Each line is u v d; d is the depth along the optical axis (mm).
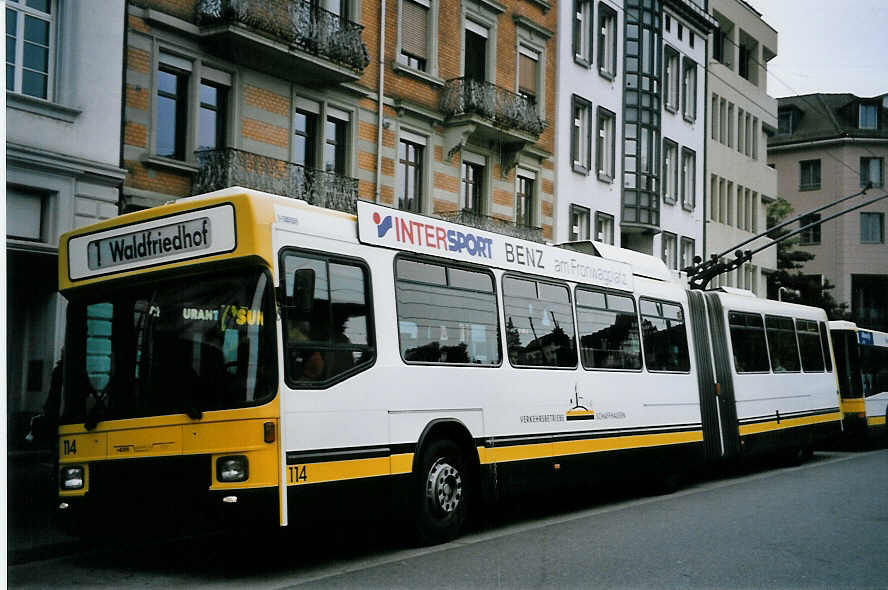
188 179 17891
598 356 13195
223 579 8094
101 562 8969
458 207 25219
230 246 8062
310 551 9555
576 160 30938
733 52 46094
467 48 25984
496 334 11078
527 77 28391
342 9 21859
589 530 10844
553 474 11797
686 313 16078
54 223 14695
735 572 8273
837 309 52781
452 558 9000
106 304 8664
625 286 14250
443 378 10039
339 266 8852
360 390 8852
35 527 9969
